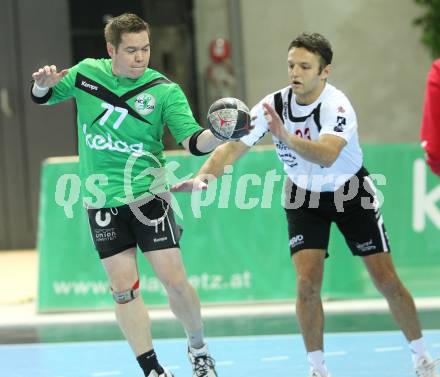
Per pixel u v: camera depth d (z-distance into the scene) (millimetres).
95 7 36625
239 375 16516
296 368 16891
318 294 14508
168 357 18234
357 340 19000
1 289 27859
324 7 36438
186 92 37344
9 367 17969
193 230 23547
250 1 36469
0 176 36312
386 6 36469
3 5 35844
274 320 21594
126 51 13805
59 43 36188
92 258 23672
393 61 36719
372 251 14922
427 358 15008
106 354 18844
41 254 23844
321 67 14023
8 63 35938
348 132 14062
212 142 13609
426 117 12539
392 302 14961
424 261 23516
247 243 23484
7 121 36094
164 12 37156
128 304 14359
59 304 23734
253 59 36594
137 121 14078
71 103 36281
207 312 22922
